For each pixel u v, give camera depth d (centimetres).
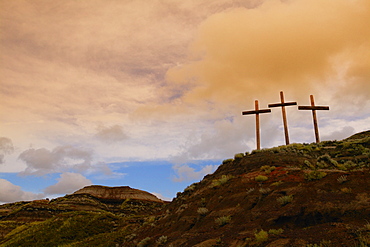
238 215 1573
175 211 2502
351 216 1090
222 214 1705
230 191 2014
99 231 4281
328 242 911
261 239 1085
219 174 2758
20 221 6631
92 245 3164
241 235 1243
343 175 1459
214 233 1439
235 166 2714
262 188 1719
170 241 1728
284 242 1010
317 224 1134
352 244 853
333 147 3016
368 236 868
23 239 3934
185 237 1590
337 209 1163
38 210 7369
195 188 2906
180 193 3222
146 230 2616
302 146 3184
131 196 11219
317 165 2159
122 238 3216
